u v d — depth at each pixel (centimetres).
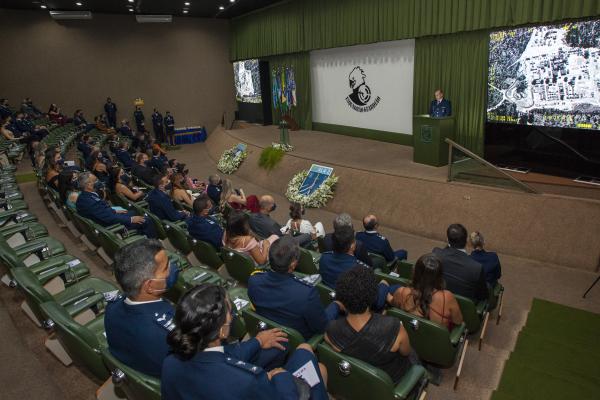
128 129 1714
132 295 207
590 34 751
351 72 1332
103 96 1844
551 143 845
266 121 1861
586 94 776
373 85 1266
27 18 1658
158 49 1911
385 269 465
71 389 301
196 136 2031
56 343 310
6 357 324
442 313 307
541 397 313
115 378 208
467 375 351
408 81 1155
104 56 1814
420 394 254
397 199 790
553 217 625
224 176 1248
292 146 1184
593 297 516
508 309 495
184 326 160
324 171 944
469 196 705
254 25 1762
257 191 1069
